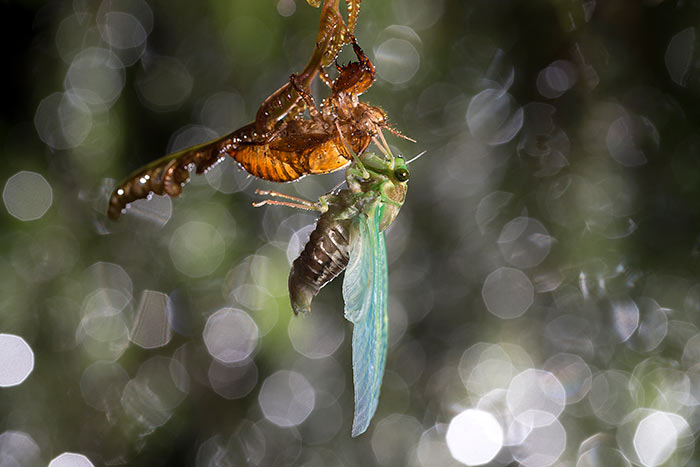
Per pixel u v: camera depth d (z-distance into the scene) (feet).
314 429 1.94
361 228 1.68
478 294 1.98
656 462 1.92
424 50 1.93
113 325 1.90
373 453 1.95
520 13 1.94
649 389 1.94
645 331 1.94
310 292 1.68
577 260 1.96
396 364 1.97
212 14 1.90
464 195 1.97
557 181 1.96
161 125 1.91
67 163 1.89
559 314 1.97
